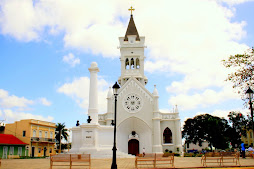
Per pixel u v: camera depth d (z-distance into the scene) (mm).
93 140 38594
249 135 80375
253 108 25016
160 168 19672
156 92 58062
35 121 64250
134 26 70062
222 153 21656
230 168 18656
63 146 93438
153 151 54500
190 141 88750
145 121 56844
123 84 63938
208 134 84062
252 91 22641
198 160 31500
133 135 58188
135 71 64438
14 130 62969
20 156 57188
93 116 40375
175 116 58719
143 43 66625
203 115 90000
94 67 41906
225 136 83312
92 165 24344
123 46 66500
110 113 56812
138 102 58219
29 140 61188
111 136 41875
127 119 57156
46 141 67188
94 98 41062
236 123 75938
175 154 54281
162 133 58188
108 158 36125
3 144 53375
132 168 20656
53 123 72875
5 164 26266
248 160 27156
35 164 26156
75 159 20109
